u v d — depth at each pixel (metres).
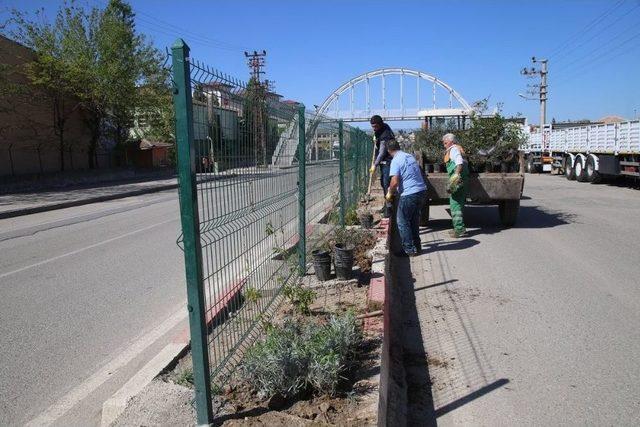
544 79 46.62
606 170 20.28
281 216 5.43
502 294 6.25
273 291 5.08
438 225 11.35
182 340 4.46
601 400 3.76
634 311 5.55
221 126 3.55
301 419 3.09
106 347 4.64
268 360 3.37
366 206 13.09
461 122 12.20
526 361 4.42
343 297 5.54
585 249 8.59
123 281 6.89
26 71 26.78
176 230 11.34
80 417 3.50
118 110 31.50
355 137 12.82
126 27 30.56
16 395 3.79
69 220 13.70
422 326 5.31
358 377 3.64
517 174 10.32
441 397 3.91
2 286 6.75
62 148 29.28
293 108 5.93
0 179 23.48
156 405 3.29
